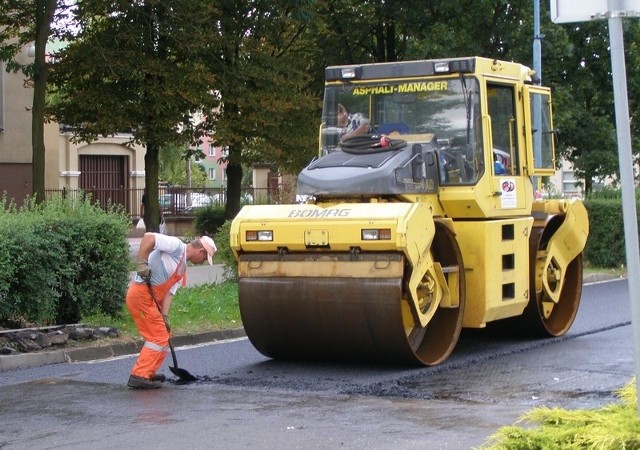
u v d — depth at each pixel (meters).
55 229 13.13
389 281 10.33
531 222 12.46
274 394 9.53
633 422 4.80
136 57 25.59
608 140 30.67
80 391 9.80
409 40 31.03
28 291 12.84
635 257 4.70
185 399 9.30
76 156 43.00
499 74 12.05
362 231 10.42
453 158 11.66
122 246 13.89
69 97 27.08
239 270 11.17
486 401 9.10
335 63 32.56
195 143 28.77
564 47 29.27
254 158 28.59
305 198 11.34
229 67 27.20
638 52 31.23
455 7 29.25
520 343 12.77
